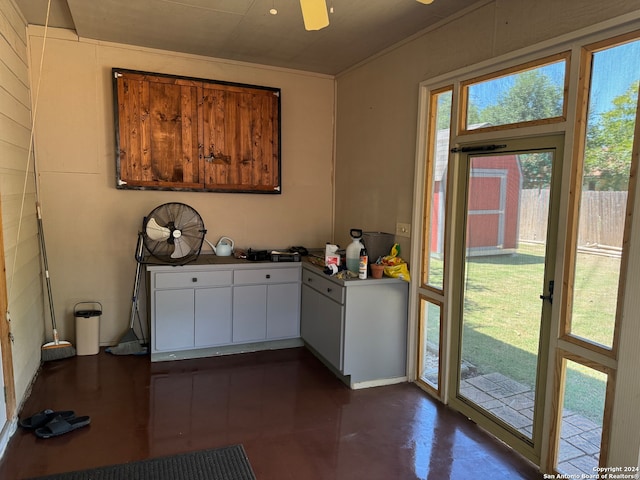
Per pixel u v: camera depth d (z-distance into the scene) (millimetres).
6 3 2904
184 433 2693
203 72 4168
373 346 3426
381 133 3859
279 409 3031
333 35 3473
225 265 3861
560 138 2320
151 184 3982
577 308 2256
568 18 2254
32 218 3516
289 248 4613
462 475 2363
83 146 3871
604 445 2102
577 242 2252
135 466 2350
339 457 2488
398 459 2488
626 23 1979
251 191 4348
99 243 3998
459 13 2941
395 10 2965
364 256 3359
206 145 4137
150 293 3664
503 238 2688
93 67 3828
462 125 2998
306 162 4656
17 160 3072
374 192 3990
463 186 2982
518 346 2596
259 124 4316
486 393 2826
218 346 3957
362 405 3119
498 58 2639
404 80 3529
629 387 1974
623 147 2023
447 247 3107
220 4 2986
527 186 2521
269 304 4062
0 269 2490
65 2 3178
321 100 4652
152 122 3941
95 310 4027
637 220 1929
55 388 3250
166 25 3393
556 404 2336
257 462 2422
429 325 3379
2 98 2723
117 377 3465
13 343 2773
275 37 3594
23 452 2457
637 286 1933
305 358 3990
